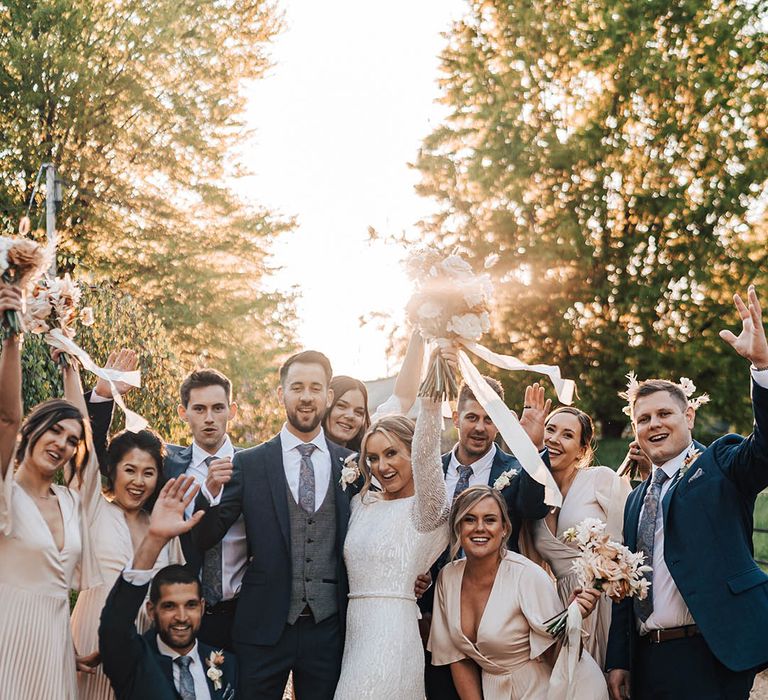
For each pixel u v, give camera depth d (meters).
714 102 17.61
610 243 18.12
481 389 4.21
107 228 18.80
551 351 18.33
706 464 4.38
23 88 18.23
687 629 4.29
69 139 18.78
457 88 19.44
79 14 18.59
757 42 17.98
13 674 3.95
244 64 20.77
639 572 4.24
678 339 17.84
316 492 4.61
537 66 18.61
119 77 19.16
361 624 4.29
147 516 4.75
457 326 3.94
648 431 4.55
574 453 5.30
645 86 17.61
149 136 19.59
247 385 20.19
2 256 3.93
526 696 4.33
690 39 18.19
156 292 19.31
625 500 5.15
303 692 4.41
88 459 4.49
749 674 4.14
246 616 4.45
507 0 18.95
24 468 4.24
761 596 4.19
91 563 4.42
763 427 4.02
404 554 4.30
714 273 17.81
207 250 20.11
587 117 18.33
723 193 17.56
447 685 4.60
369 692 4.13
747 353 4.01
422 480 4.16
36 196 17.84
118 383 5.06
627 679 4.54
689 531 4.29
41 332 4.58
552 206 18.36
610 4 18.27
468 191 19.02
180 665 4.24
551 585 4.45
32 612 4.03
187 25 19.89
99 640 4.04
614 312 18.14
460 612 4.47
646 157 17.97
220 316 19.81
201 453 5.28
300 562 4.47
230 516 4.52
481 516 4.38
